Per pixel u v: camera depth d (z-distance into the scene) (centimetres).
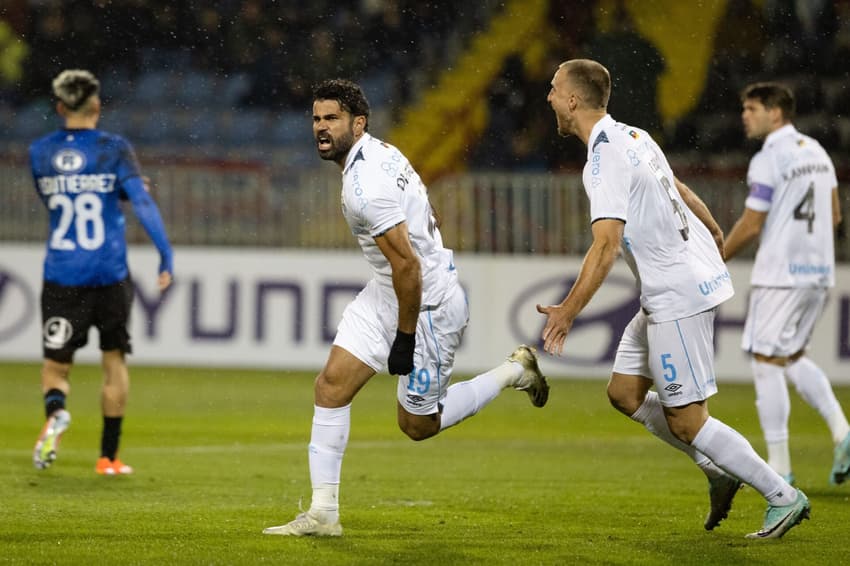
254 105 5681
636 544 1627
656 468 2623
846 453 2211
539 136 5625
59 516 1806
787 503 1653
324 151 1566
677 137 5406
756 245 4297
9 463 2461
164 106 5656
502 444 3039
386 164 1555
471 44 5747
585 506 2034
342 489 2214
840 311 4222
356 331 1620
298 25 5791
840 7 5478
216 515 1844
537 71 5659
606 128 1576
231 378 4319
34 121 5638
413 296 1532
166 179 4566
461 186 4491
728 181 4409
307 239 4578
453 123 5672
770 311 2361
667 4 5519
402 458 2734
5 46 5712
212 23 5747
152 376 4316
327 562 1453
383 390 4188
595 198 1538
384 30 5797
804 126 5409
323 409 1630
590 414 3662
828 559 1523
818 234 2378
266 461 2605
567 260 4422
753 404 3869
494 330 4425
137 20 5738
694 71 5456
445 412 1731
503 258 4431
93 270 2319
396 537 1659
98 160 2327
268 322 4400
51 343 2319
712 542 1648
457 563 1465
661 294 1588
